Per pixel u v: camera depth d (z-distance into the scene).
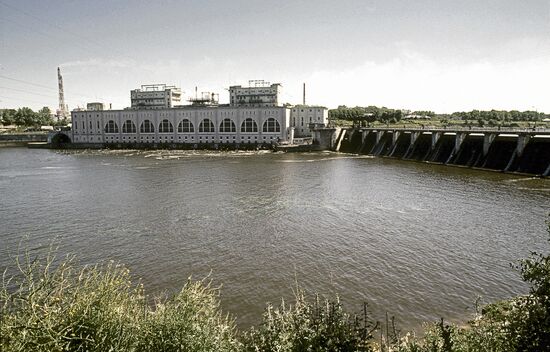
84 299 13.46
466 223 48.72
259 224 50.03
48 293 13.08
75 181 84.50
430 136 113.00
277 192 70.06
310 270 35.72
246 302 30.06
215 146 166.38
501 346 13.93
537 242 41.69
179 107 174.88
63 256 39.72
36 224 50.88
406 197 63.78
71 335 12.37
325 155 137.75
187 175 91.31
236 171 97.25
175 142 174.75
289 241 43.44
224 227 48.84
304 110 172.25
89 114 185.00
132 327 13.85
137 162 120.69
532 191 65.38
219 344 14.59
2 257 39.53
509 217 50.69
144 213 56.09
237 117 166.62
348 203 60.72
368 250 40.34
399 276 34.28
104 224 50.59
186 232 46.97
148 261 38.12
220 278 34.28
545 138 81.31
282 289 32.22
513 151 86.88
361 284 32.88
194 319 14.80
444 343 14.32
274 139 163.88
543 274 13.62
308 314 13.96
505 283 32.62
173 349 13.86
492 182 74.19
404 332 25.66
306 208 58.03
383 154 130.50
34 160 130.00
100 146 180.12
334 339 12.80
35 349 11.53
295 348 12.75
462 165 97.94
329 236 44.94
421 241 42.69
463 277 33.88
